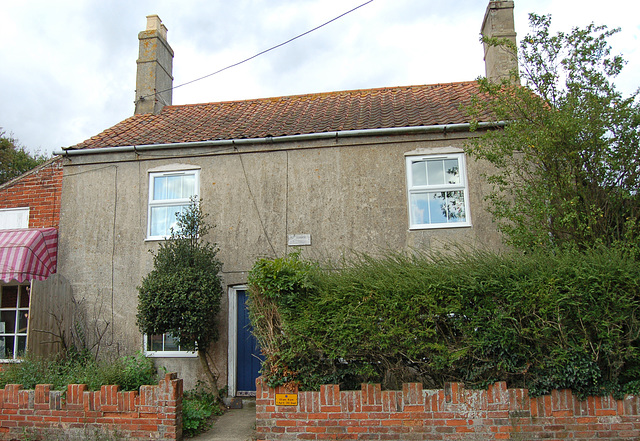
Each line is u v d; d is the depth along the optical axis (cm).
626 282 604
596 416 608
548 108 776
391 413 627
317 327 638
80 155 1088
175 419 674
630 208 737
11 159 2286
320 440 632
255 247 999
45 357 918
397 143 1001
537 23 794
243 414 865
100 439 665
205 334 892
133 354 982
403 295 635
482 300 625
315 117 1151
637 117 710
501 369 623
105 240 1046
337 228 984
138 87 1348
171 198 1054
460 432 616
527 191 772
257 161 1034
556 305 603
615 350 603
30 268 966
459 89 1267
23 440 692
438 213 977
